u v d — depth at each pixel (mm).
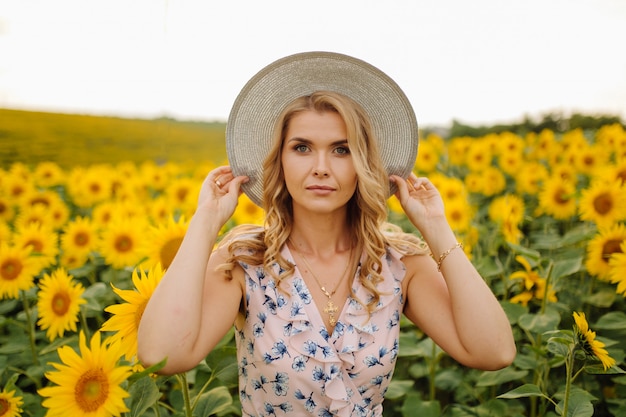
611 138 7293
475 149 8195
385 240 2225
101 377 1730
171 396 2641
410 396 3053
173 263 1969
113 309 2129
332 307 2064
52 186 7750
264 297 2059
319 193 1979
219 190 2221
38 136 16422
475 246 4445
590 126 14352
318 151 1983
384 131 2250
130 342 2143
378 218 2090
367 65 2117
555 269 3006
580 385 3109
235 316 2076
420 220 2203
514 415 2836
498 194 6754
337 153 2014
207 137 21047
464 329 2057
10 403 2215
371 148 2068
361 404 2051
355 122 1973
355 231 2174
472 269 2113
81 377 1735
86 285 4453
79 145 16781
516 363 2900
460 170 8859
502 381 2906
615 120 13734
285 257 2086
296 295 2033
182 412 2428
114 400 1705
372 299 2074
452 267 2107
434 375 3289
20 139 15859
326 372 1966
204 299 2023
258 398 2094
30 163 14305
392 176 2291
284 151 2043
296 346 1989
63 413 1709
